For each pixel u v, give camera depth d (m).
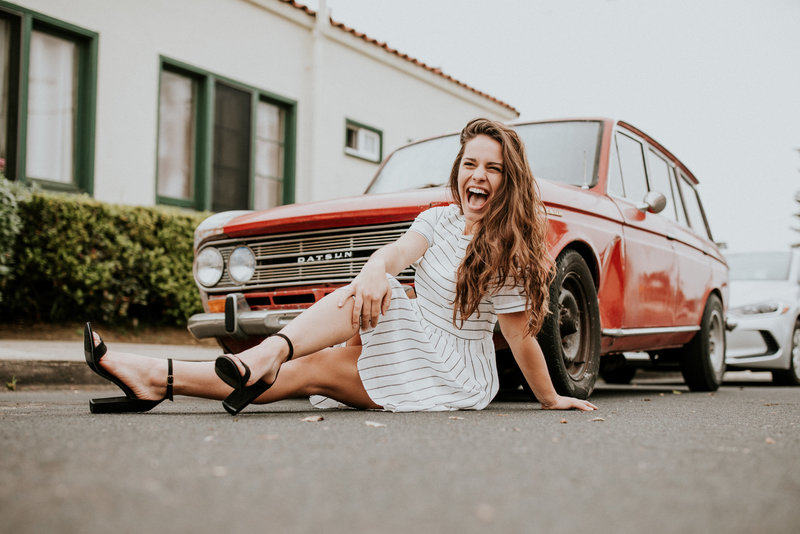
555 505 1.31
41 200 6.30
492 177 2.77
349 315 2.60
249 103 9.41
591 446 1.94
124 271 6.88
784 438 2.21
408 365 2.76
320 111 10.21
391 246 2.80
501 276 2.77
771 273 8.41
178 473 1.51
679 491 1.44
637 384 7.73
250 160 9.42
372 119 11.12
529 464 1.67
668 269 4.82
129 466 1.57
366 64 10.99
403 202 3.38
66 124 7.67
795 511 1.31
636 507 1.31
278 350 2.49
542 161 4.42
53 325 6.63
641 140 5.07
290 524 1.16
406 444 1.91
